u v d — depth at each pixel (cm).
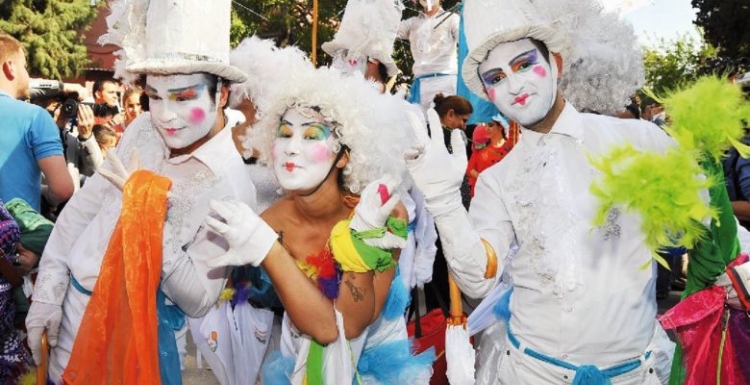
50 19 2681
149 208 239
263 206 319
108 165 278
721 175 224
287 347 252
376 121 244
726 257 231
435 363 331
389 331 254
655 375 241
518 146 246
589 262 226
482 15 232
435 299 443
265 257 215
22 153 336
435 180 216
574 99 263
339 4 1309
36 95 498
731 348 229
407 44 1024
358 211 222
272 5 1333
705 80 221
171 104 250
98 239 267
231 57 331
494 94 237
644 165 200
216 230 212
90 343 243
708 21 1781
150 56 249
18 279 274
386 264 226
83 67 2772
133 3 254
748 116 214
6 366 270
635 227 225
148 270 237
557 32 232
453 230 220
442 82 636
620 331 228
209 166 255
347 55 475
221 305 314
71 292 271
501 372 253
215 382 425
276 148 238
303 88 231
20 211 297
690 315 229
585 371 227
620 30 254
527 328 240
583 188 230
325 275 230
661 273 605
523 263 239
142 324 236
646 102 645
